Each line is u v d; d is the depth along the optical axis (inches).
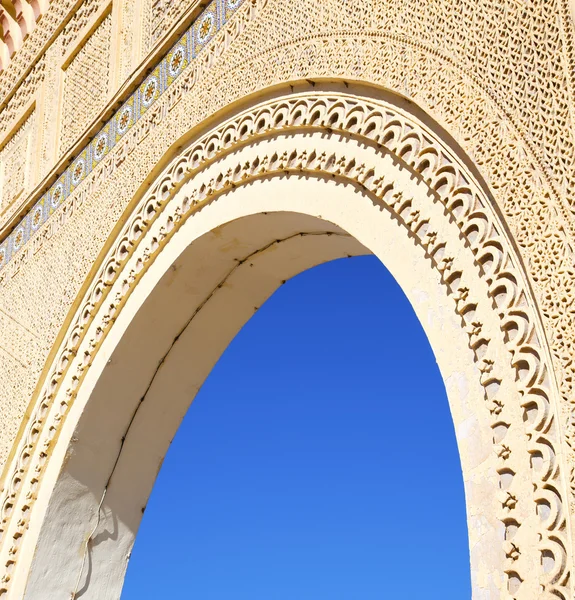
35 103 217.0
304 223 145.0
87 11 205.3
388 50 120.2
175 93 165.5
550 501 88.4
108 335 172.1
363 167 123.3
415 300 111.2
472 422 99.8
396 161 118.5
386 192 119.0
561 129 95.1
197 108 157.5
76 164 193.2
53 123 205.9
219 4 160.4
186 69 164.2
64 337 180.2
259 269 164.7
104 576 176.1
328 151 130.0
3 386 191.8
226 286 167.3
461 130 105.9
